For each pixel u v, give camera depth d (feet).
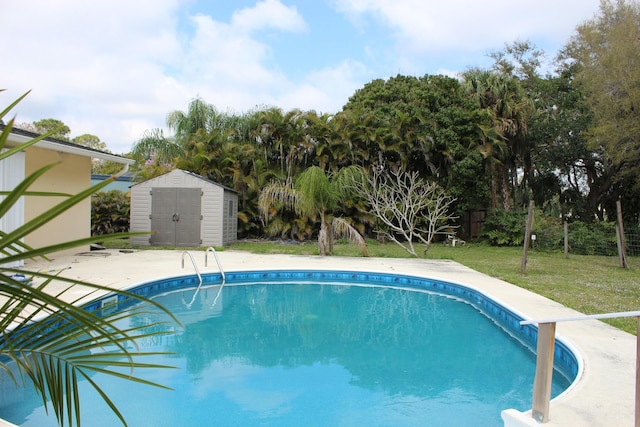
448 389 13.41
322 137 57.36
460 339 18.70
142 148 61.93
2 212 3.18
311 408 11.99
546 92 68.33
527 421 9.16
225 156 54.90
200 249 44.09
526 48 75.92
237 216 53.31
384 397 12.76
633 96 43.24
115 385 13.17
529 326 17.90
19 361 4.55
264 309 23.47
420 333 19.53
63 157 35.14
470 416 11.59
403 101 60.95
